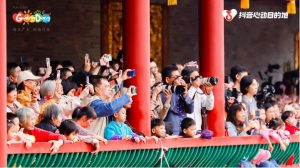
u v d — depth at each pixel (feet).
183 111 62.13
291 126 73.46
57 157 51.88
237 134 65.77
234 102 67.46
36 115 53.78
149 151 57.21
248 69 103.81
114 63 69.51
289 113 73.51
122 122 57.21
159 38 95.86
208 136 60.90
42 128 53.11
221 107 63.98
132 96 58.90
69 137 52.70
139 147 56.39
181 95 62.03
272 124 69.26
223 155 62.69
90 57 90.58
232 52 102.47
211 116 63.72
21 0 85.35
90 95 58.03
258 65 104.68
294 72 98.68
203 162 61.41
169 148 58.49
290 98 92.94
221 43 64.13
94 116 54.75
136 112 58.90
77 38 89.66
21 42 86.17
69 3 88.94
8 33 85.40
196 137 60.29
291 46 107.76
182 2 97.45
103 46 91.40
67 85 59.36
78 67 89.66
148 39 59.47
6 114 49.16
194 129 60.23
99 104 55.57
